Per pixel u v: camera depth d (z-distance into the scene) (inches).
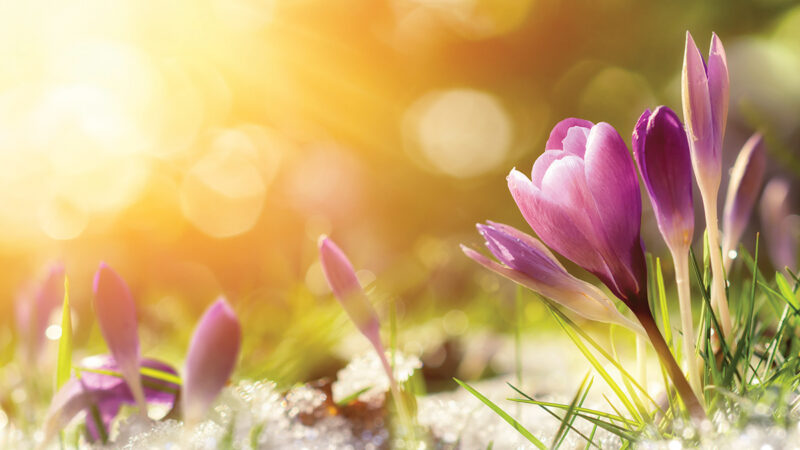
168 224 71.9
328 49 83.7
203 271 61.7
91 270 51.2
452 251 47.8
